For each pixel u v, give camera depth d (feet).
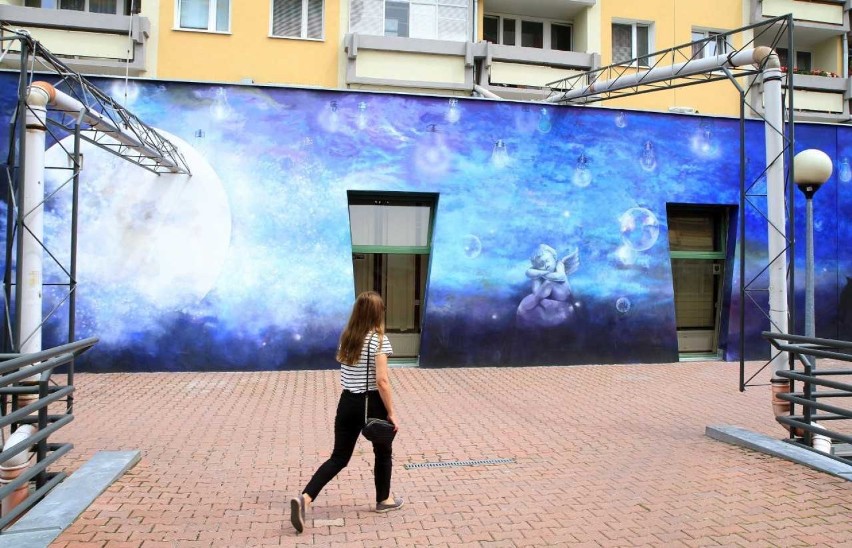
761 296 45.24
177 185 38.68
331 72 53.57
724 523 15.60
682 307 45.98
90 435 24.06
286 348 39.34
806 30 65.41
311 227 39.99
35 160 23.36
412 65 53.98
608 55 60.29
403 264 42.57
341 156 40.50
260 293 39.22
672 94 60.44
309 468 20.27
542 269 42.39
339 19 53.83
